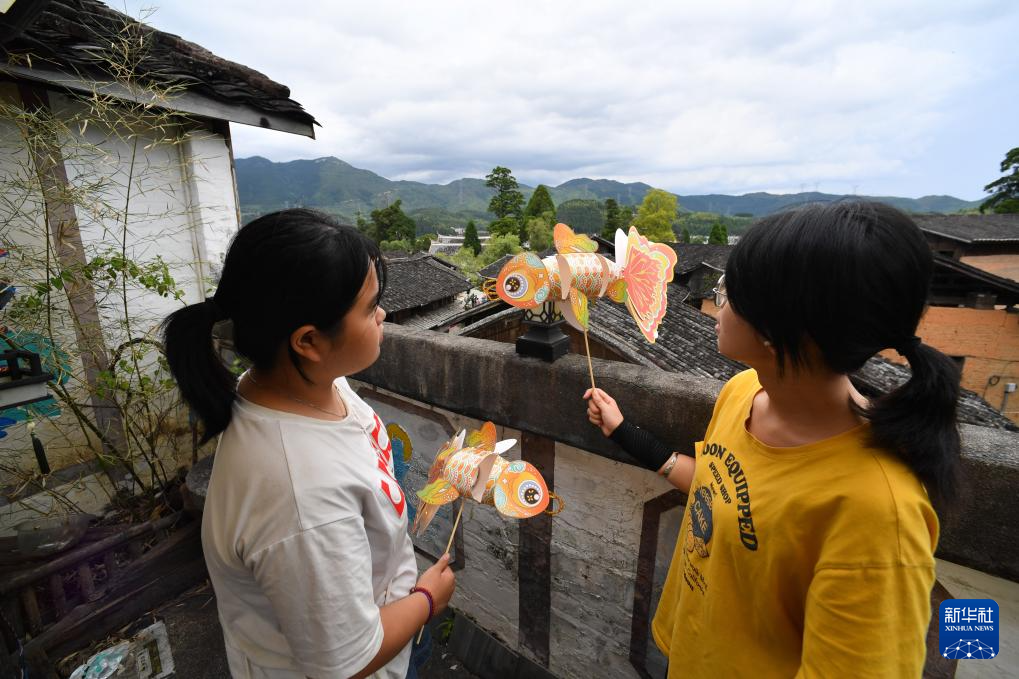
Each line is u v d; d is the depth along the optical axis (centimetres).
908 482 58
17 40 199
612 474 142
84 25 226
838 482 61
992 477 84
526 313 144
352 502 72
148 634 211
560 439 142
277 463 67
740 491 73
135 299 275
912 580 56
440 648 197
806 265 54
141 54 245
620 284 117
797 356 60
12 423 232
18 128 227
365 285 72
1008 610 91
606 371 130
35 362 167
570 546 157
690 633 84
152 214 282
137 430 267
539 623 172
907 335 56
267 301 65
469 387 160
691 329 633
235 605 78
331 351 72
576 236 120
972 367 1010
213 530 71
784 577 67
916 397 56
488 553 181
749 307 61
